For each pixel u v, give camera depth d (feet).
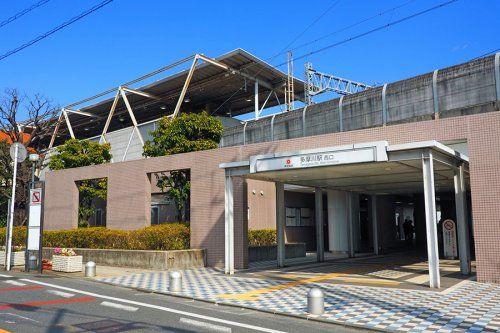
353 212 80.84
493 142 42.78
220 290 39.32
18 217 95.40
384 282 43.29
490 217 42.01
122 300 34.19
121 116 138.82
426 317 27.96
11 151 57.77
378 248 82.38
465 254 47.70
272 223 82.64
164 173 72.28
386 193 79.46
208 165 60.44
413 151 39.63
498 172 42.09
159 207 85.97
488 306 31.27
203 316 28.58
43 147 139.95
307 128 78.48
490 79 57.11
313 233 93.35
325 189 69.41
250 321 27.35
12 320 25.80
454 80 60.44
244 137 88.07
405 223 104.99
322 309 29.12
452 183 62.44
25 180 94.89
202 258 58.29
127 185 68.80
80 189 79.77
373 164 42.22
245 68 105.09
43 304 31.60
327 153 42.50
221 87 115.85
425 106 63.57
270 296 36.19
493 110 56.29
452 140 45.75
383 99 68.03
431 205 39.06
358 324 26.27
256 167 47.14
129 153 106.32
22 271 54.39
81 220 84.58
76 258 52.85
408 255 75.25
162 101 123.75
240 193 57.26
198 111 131.95
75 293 37.17
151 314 28.76
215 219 58.70
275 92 119.34
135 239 60.85
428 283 42.14
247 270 54.60
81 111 132.67
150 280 45.68
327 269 55.16
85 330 23.67
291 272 52.29
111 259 59.77
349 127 72.49
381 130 51.75
